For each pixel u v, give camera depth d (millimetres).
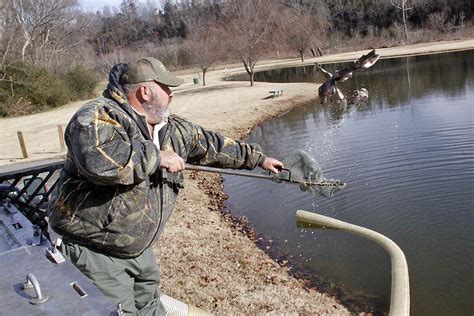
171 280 6574
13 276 1861
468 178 10555
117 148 2094
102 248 2332
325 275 7223
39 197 3781
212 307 5996
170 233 8359
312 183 3002
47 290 1756
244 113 22344
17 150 17406
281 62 50812
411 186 10641
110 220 2275
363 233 8484
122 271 2422
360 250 7922
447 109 18297
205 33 47094
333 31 61625
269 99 25719
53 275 1857
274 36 49125
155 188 2406
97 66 51406
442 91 22812
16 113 29516
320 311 6117
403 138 14719
